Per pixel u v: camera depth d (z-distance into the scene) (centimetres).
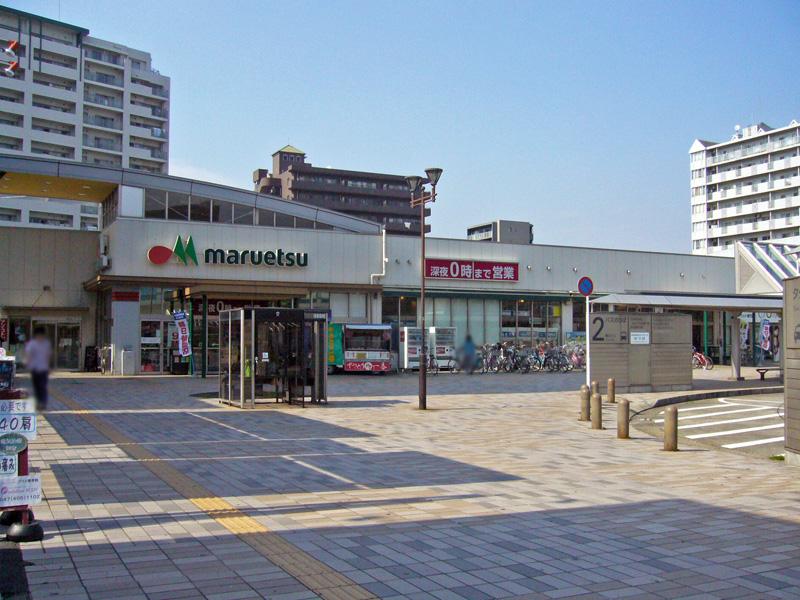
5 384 648
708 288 4256
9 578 489
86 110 7994
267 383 1781
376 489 805
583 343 3778
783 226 8500
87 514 672
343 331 3042
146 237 2834
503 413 1648
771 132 8738
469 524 654
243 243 3019
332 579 497
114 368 2766
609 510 716
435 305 3484
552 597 469
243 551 560
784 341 1053
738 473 942
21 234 3039
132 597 455
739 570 528
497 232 5119
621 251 3984
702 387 2448
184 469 908
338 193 10319
